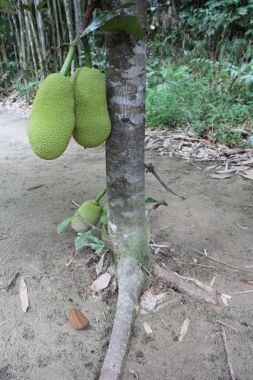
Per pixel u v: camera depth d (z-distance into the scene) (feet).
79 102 4.53
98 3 4.68
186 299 6.39
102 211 7.32
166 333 5.79
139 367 5.25
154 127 15.79
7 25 24.75
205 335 5.74
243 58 20.08
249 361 5.30
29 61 22.66
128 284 6.25
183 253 7.61
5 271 7.11
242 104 15.99
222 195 10.24
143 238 6.62
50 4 20.26
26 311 6.22
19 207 9.61
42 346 5.59
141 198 6.30
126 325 5.65
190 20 22.76
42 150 4.27
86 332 5.84
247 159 12.47
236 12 21.18
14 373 5.19
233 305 6.29
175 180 11.29
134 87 5.32
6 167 12.54
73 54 4.53
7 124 18.17
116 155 5.80
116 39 5.02
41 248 7.79
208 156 13.03
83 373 5.19
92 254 7.39
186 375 5.14
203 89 16.72
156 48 22.72
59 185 11.00
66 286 6.72
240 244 7.95
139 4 4.95
